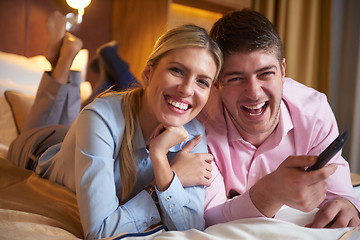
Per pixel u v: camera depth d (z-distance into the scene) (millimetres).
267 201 817
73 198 1024
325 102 1165
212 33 1046
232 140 1106
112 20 2691
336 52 3270
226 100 1016
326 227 872
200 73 877
